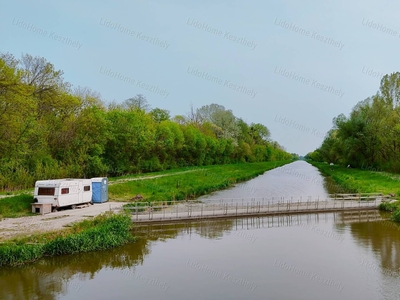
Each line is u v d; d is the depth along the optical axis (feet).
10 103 127.75
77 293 54.70
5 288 56.13
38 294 54.03
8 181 131.54
